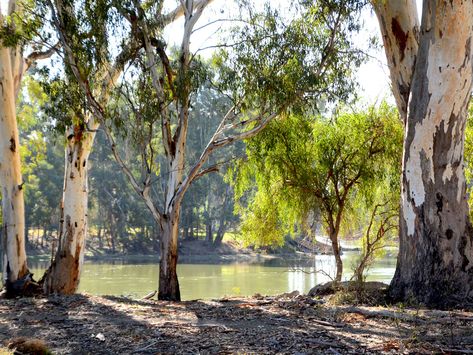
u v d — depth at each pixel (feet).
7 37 39.14
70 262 44.88
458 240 31.07
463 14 30.19
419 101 31.81
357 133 46.11
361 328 23.85
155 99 40.98
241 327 24.70
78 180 45.37
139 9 38.04
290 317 27.25
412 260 31.68
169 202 40.55
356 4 39.86
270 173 48.34
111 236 163.43
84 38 38.04
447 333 22.29
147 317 28.48
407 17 34.45
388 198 48.70
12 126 44.14
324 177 46.80
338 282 36.47
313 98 42.04
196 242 163.73
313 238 53.62
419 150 31.76
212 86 42.19
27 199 149.28
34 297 39.70
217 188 158.30
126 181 151.12
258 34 41.09
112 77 40.96
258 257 148.05
